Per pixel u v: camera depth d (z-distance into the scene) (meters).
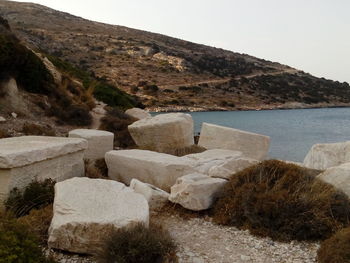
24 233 4.95
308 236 6.65
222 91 86.69
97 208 5.96
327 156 11.14
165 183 9.07
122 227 5.48
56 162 8.22
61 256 5.41
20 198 6.90
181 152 13.38
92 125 18.61
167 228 6.92
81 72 34.81
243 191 7.50
